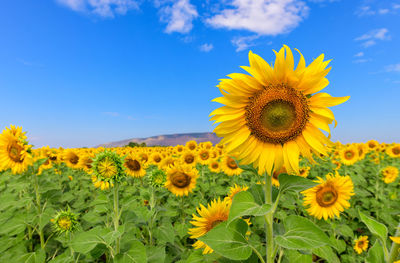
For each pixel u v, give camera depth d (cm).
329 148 47
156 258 78
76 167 203
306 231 43
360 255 112
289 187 46
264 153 49
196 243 71
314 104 46
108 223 89
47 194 113
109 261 79
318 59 44
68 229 82
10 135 101
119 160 77
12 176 153
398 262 37
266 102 47
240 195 44
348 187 102
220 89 48
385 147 362
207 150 210
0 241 103
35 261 88
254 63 46
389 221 127
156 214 94
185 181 125
